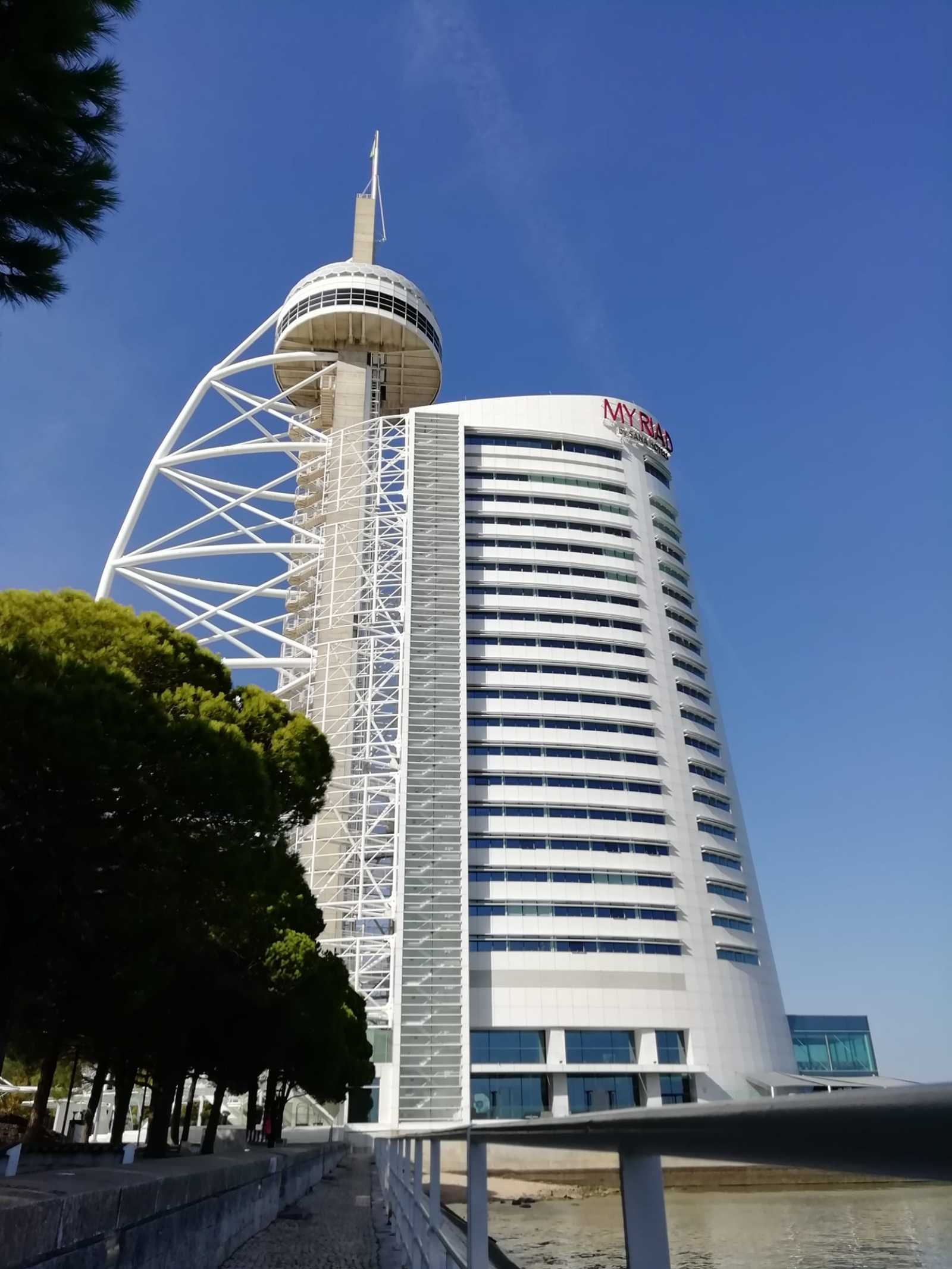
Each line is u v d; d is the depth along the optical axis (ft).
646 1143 9.09
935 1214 148.25
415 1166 43.42
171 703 88.84
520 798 304.30
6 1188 30.71
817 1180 212.64
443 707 311.88
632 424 393.50
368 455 369.50
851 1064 343.05
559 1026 276.62
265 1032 126.82
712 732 350.64
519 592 343.67
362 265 404.77
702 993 292.40
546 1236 70.13
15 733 64.18
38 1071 231.91
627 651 343.05
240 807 75.25
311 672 321.11
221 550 347.97
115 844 69.21
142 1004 94.84
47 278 33.04
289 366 408.46
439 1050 262.88
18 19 29.58
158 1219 37.27
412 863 286.25
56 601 98.84
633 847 307.17
